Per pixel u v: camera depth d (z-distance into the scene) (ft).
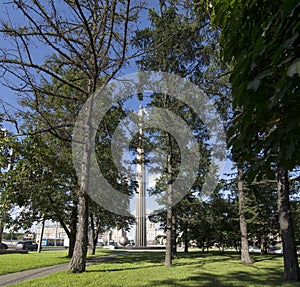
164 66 40.40
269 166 8.57
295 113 7.18
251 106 7.11
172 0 33.88
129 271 36.40
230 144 8.71
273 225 76.13
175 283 28.12
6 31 30.99
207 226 79.77
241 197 54.34
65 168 50.70
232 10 8.61
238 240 81.25
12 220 55.57
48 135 47.83
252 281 30.37
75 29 35.22
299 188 64.75
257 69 7.21
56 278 29.78
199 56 38.01
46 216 59.62
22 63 32.22
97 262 50.78
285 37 6.33
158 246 116.57
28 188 49.47
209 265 46.47
